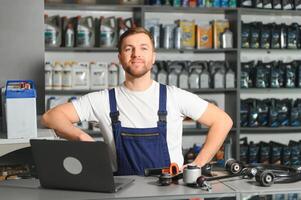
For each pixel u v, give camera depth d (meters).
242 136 5.20
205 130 4.79
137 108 2.32
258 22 4.97
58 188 1.77
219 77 4.79
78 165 1.68
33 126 2.53
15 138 2.51
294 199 1.65
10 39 3.14
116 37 4.64
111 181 1.68
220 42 4.84
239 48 4.77
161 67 4.82
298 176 1.87
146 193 1.70
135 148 2.28
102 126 2.36
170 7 4.64
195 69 4.89
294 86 4.96
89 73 4.61
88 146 1.64
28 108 2.52
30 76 3.19
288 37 4.93
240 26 4.77
